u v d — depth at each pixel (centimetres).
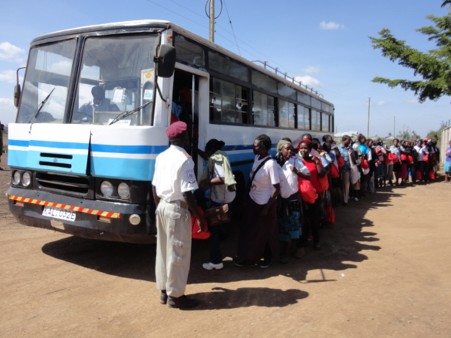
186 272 418
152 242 487
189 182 403
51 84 564
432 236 754
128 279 501
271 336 366
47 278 494
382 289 485
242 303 438
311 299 452
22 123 573
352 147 1162
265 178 539
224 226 568
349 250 660
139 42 512
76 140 496
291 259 609
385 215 970
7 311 404
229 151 723
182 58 561
